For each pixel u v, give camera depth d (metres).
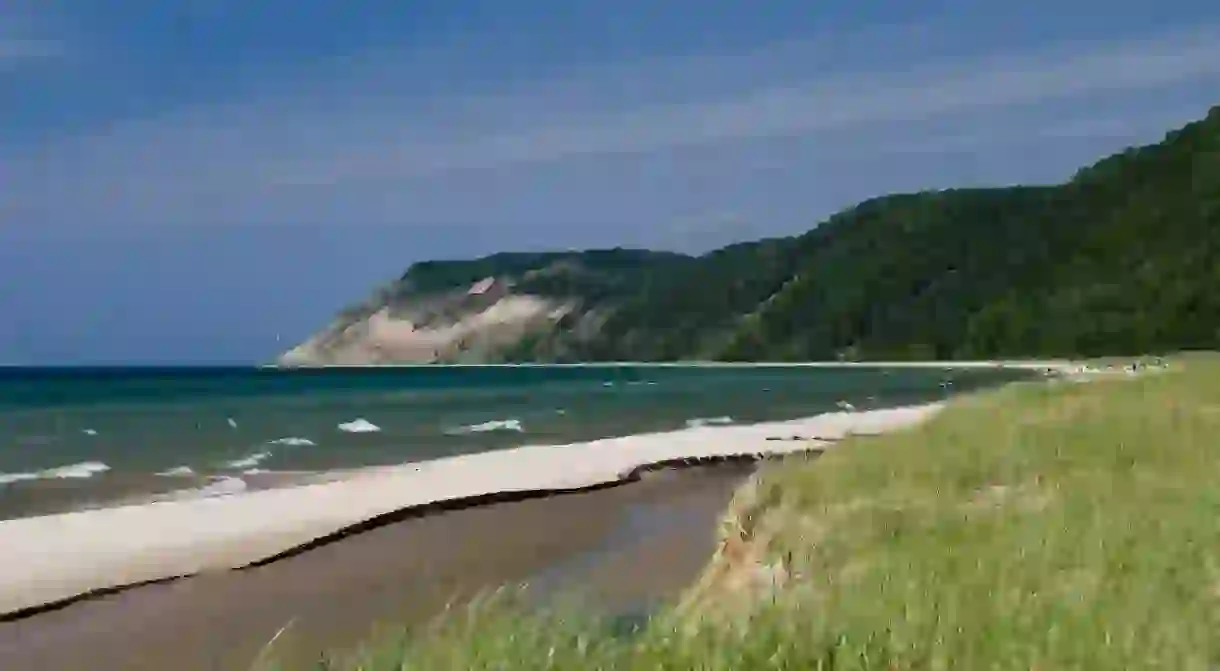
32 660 11.62
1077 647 6.31
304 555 17.47
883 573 8.84
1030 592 7.67
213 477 28.14
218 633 12.58
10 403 66.44
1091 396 29.47
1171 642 6.40
